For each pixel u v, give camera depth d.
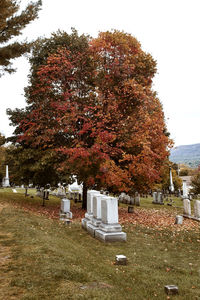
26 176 18.36
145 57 17.16
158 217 16.59
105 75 16.42
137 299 4.35
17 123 18.83
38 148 17.69
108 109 15.46
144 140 14.74
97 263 6.45
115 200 9.67
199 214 15.39
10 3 11.71
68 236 10.10
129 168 14.97
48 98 17.59
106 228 9.30
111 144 16.23
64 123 15.73
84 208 19.08
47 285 4.42
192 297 4.71
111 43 16.86
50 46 18.98
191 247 8.91
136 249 8.37
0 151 40.28
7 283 4.43
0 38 12.65
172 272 6.32
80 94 18.08
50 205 20.52
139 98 16.14
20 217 11.27
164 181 39.56
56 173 17.11
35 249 6.44
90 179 15.30
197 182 37.34
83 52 17.70
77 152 14.28
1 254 6.05
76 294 4.07
